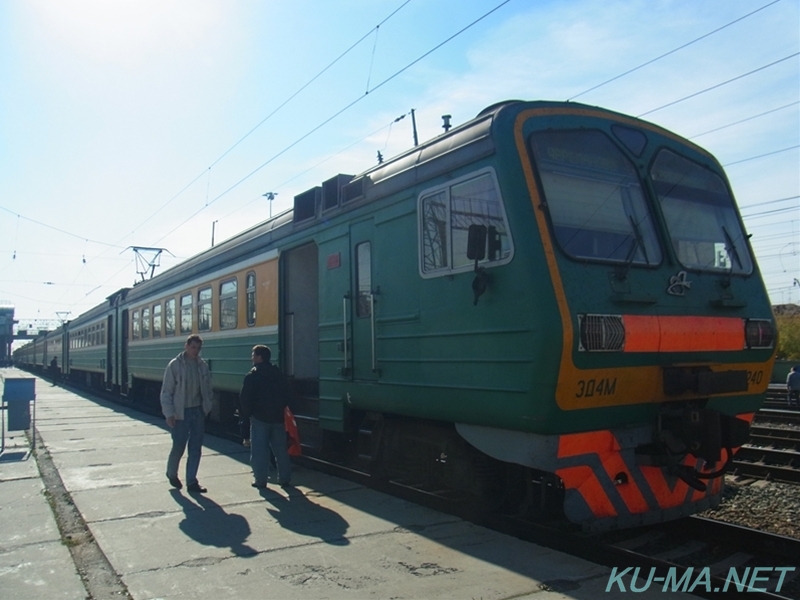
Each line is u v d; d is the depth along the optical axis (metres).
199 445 7.00
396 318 6.36
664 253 5.46
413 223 6.18
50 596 4.06
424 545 4.94
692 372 5.27
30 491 6.95
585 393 4.79
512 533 5.34
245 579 4.29
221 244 11.47
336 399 7.40
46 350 44.72
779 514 6.20
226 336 10.75
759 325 5.82
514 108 5.29
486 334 5.21
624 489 5.14
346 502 6.32
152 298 15.63
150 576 4.36
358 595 3.98
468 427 5.58
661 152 5.89
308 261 9.31
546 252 4.84
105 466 8.27
